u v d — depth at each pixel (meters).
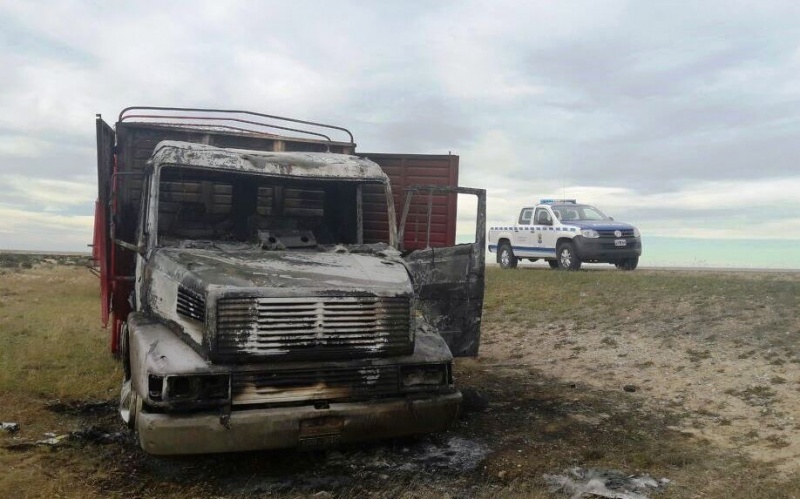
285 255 6.07
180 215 6.51
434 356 5.43
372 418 5.09
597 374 8.74
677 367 8.52
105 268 7.66
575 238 19.34
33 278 23.66
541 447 6.02
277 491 5.02
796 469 5.25
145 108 7.93
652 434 6.35
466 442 6.17
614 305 12.44
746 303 11.27
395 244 6.96
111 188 7.18
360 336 5.16
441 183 8.52
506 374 9.09
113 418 6.81
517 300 14.00
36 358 9.25
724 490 4.92
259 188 6.77
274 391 4.95
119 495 4.88
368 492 5.00
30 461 5.44
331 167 6.83
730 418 6.66
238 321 4.88
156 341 5.20
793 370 7.73
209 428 4.72
